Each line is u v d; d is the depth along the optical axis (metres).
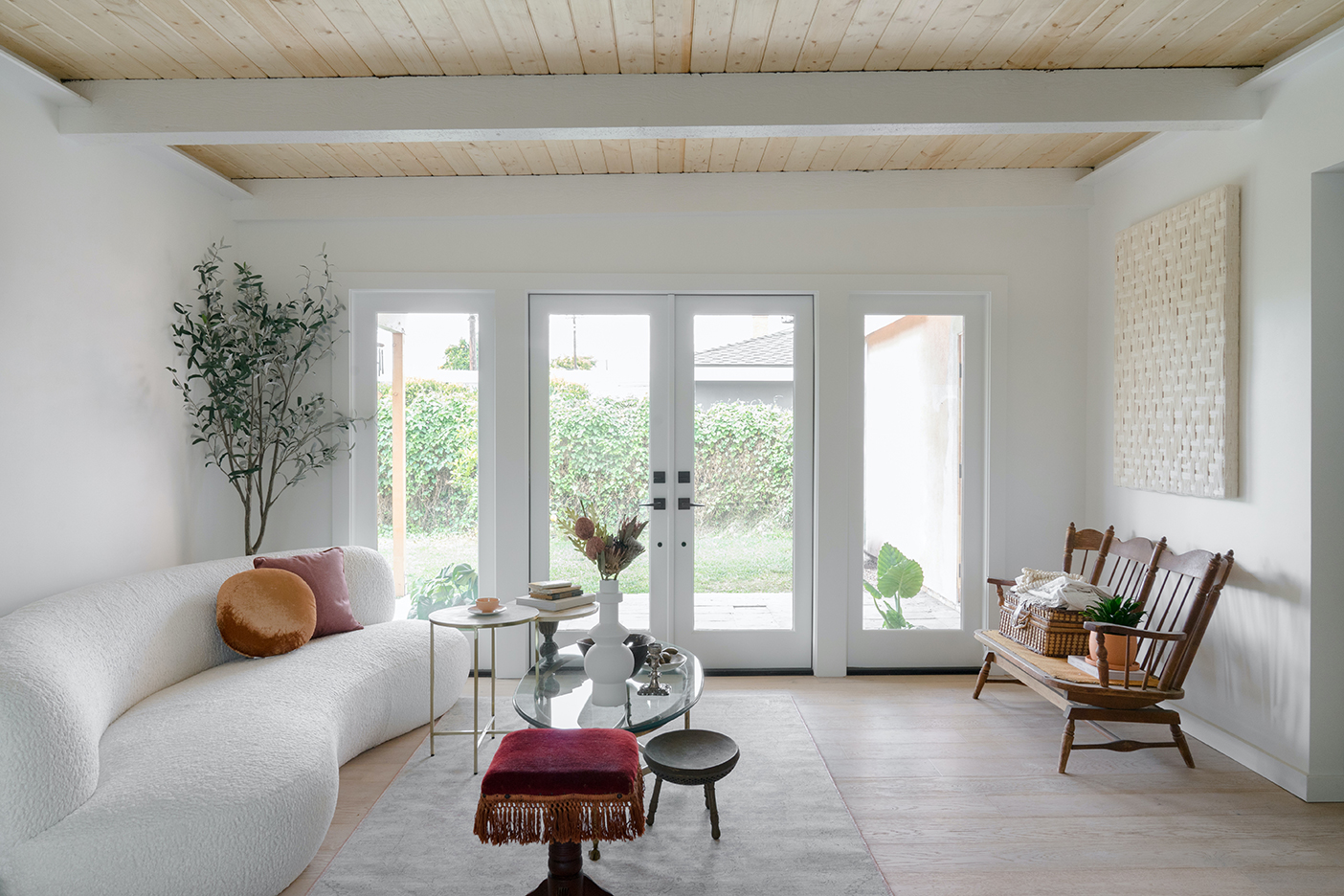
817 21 2.54
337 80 2.93
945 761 3.04
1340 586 2.71
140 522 3.35
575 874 1.97
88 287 3.05
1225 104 2.90
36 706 1.93
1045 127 2.96
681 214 4.05
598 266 4.11
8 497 2.67
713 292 4.15
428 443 4.20
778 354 4.23
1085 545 3.74
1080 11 2.48
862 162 3.86
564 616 3.16
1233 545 3.09
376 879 2.23
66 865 1.88
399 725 3.25
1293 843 2.44
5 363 2.66
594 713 2.48
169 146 3.37
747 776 2.89
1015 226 4.12
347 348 4.10
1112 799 2.72
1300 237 2.76
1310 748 2.72
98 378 3.10
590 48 2.71
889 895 2.15
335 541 4.10
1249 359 3.00
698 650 4.22
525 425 4.09
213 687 2.71
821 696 3.81
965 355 4.21
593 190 4.01
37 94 2.80
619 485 4.22
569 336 4.20
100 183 3.11
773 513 4.24
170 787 2.04
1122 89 2.90
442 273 4.09
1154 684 2.97
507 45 2.69
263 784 2.13
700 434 4.23
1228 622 3.11
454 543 4.21
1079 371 4.14
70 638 2.38
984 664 3.79
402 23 2.53
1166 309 3.43
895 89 2.91
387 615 3.77
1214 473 3.12
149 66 2.82
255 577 3.12
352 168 3.87
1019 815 2.61
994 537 4.13
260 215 4.02
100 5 2.40
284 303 4.08
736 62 2.83
